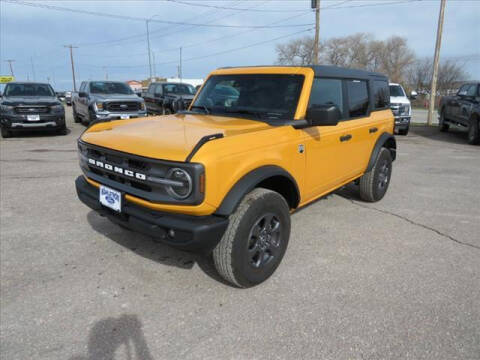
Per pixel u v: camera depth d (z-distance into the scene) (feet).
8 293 9.75
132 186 9.37
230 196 8.84
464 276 10.94
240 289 10.15
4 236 13.16
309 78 11.91
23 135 39.55
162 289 10.10
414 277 10.84
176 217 8.68
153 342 8.06
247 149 9.31
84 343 8.01
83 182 11.53
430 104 59.47
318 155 12.35
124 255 11.93
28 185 19.60
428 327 8.59
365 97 15.84
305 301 9.59
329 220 15.39
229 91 13.39
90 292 9.87
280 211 10.27
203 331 8.43
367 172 16.71
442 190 20.34
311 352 7.79
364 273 11.05
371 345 8.00
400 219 15.64
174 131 10.28
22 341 8.03
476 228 14.75
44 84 41.47
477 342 8.12
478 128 37.09
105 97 41.19
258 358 7.61
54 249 12.25
